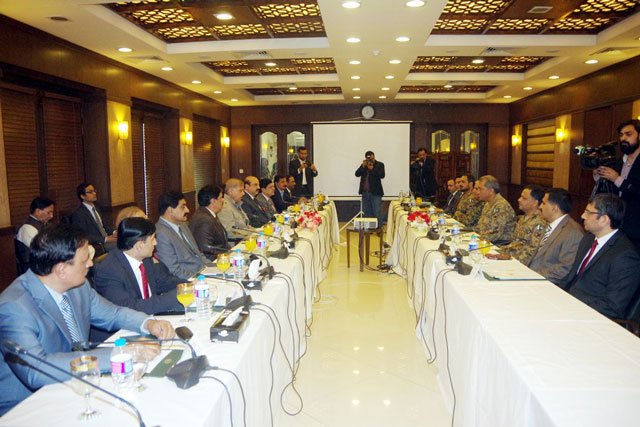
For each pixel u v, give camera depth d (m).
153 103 7.04
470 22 4.87
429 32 4.72
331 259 6.64
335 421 2.49
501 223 4.40
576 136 7.40
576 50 5.52
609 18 4.70
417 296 3.96
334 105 10.73
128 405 1.28
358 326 3.93
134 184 6.91
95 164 5.72
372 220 5.83
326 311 4.32
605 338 1.75
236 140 10.99
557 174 8.16
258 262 2.52
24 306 1.56
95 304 1.92
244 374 1.62
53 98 5.11
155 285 2.57
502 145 10.63
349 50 5.52
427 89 9.25
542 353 1.61
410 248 4.60
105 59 5.64
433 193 8.48
